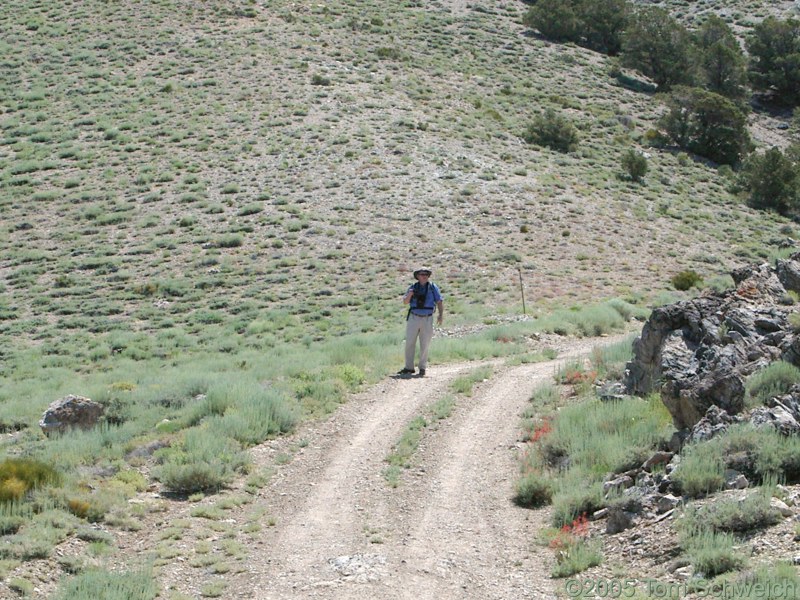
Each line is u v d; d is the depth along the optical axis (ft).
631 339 61.36
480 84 241.14
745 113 255.09
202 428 45.52
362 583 28.25
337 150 175.52
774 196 187.11
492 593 27.20
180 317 115.24
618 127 225.56
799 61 271.08
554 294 116.98
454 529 32.78
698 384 35.47
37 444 48.98
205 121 191.21
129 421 52.26
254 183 162.61
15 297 125.08
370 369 61.05
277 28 256.11
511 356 67.77
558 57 279.90
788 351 37.42
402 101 210.79
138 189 161.58
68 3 270.67
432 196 158.40
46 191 163.12
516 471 38.73
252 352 92.63
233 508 36.50
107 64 226.38
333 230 143.23
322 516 34.91
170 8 265.54
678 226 157.79
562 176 179.01
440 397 51.70
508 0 341.00
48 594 28.40
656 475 32.42
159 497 37.96
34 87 212.64
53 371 92.22
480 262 131.54
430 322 59.57
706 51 269.23
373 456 41.88
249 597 27.91
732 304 43.68
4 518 32.89
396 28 281.54
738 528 27.37
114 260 135.74
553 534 31.30
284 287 124.26
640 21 278.67
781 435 31.32
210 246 139.74
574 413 42.88
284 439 45.42
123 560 31.37
